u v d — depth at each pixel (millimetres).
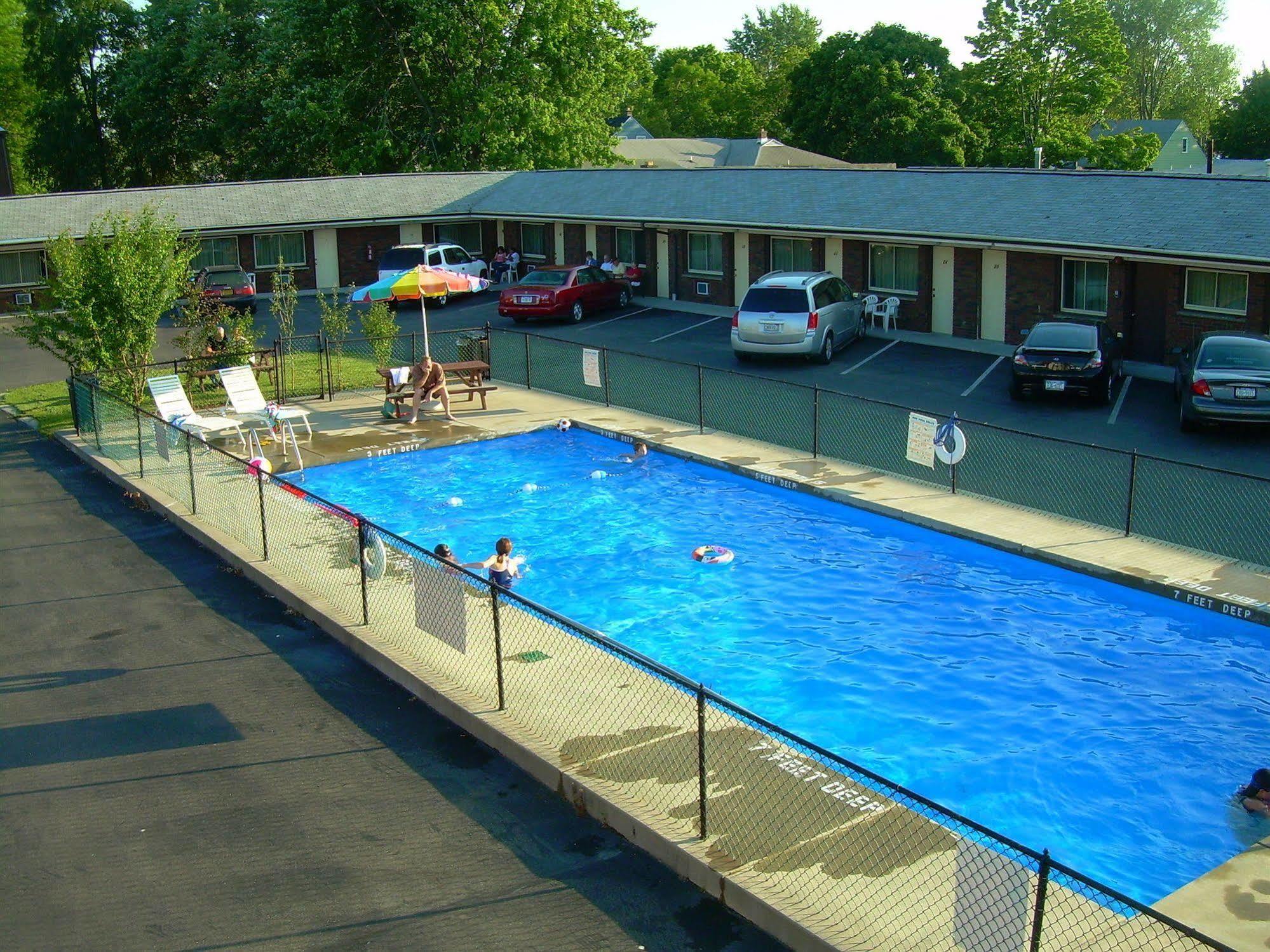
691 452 18984
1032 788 9266
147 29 60906
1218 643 12016
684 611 13219
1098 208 26094
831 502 16625
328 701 10742
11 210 38188
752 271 33781
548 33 49031
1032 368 21781
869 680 11391
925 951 6668
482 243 43750
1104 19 73188
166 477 17344
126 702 10797
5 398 25109
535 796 8961
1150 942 6809
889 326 30453
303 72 51719
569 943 7137
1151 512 15328
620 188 38500
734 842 7914
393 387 21984
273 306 27406
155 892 7785
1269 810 8781
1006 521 15062
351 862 8094
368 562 12648
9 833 8578
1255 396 18688
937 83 70500
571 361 27734
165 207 39938
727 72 102312
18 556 15086
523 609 12773
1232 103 88500
